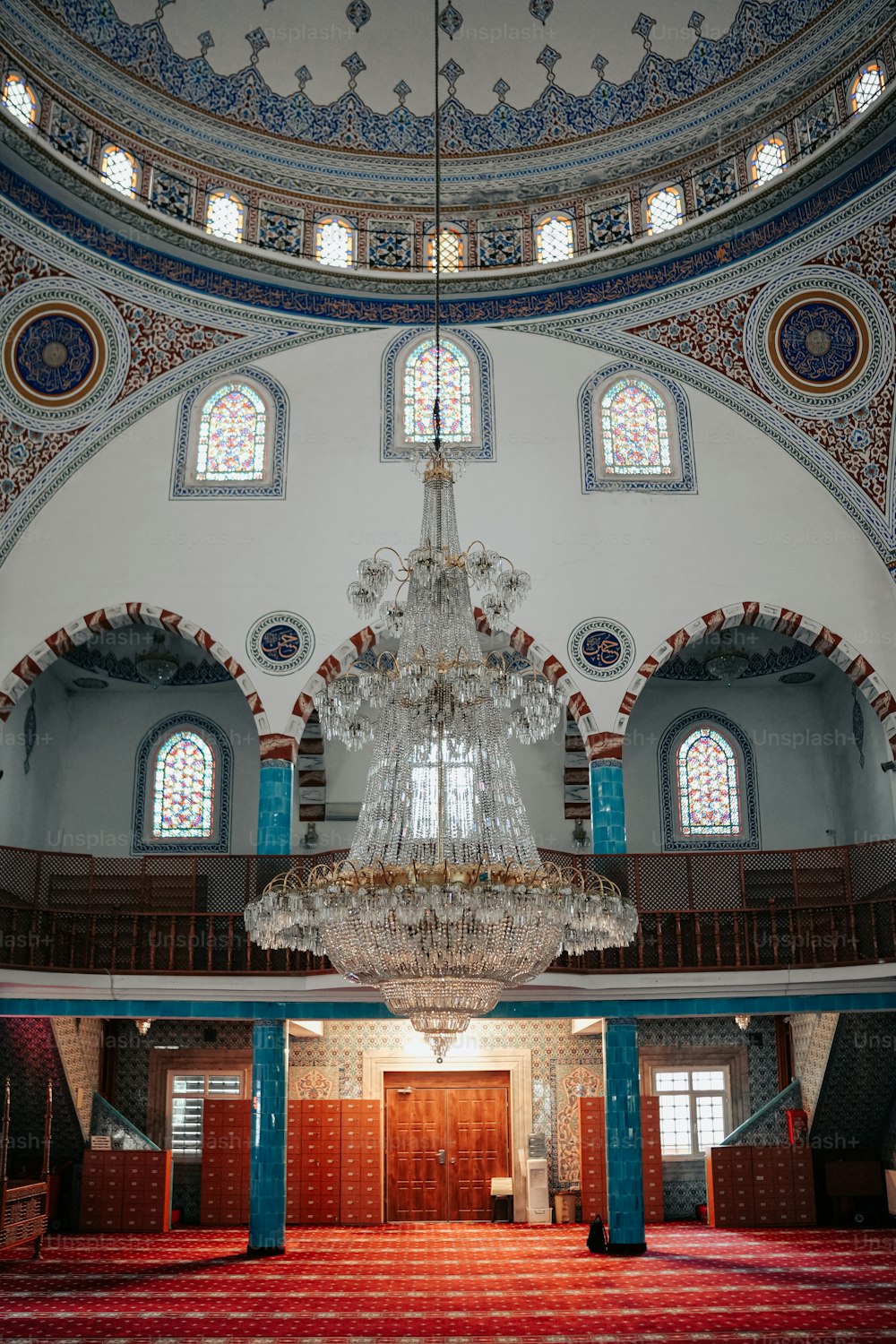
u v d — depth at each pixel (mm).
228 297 13836
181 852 15484
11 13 12539
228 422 13625
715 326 13688
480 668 8930
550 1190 14977
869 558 13086
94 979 11672
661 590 13148
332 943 8586
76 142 13219
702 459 13508
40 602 12891
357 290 14141
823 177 13102
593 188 14453
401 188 14609
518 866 8516
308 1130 14930
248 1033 15367
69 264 13094
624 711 12852
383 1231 14016
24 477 13055
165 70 13812
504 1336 8477
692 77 14117
